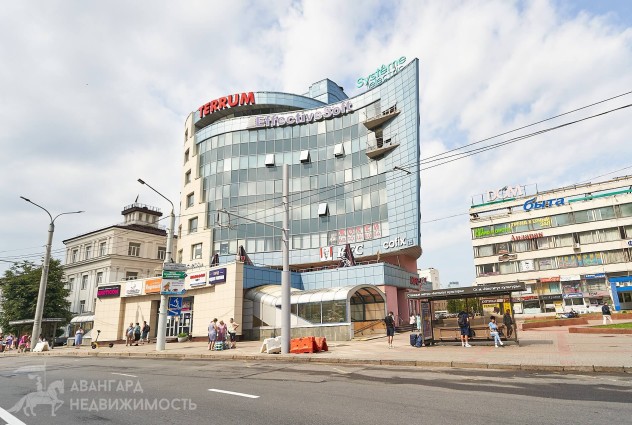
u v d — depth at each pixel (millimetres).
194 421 6715
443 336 22422
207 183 51531
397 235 41906
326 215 47250
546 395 8391
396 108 44906
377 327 33094
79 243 64312
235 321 31188
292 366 15469
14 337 41062
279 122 51188
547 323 33812
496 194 69438
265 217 48844
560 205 62375
